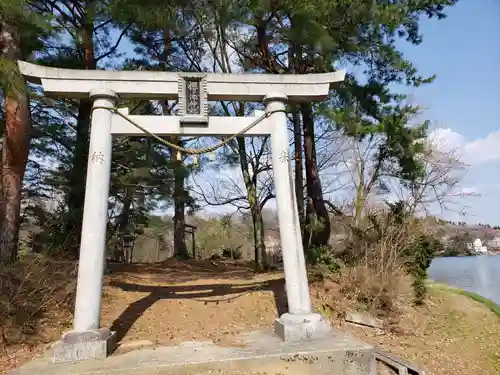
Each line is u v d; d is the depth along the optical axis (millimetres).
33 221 12117
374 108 10039
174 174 15367
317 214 10609
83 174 10664
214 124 7090
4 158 7750
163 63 14422
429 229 10078
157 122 6910
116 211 17828
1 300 6184
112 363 5145
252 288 9391
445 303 9758
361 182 12172
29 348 5977
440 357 6875
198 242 28016
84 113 11211
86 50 11141
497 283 15445
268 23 10070
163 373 4996
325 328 6230
